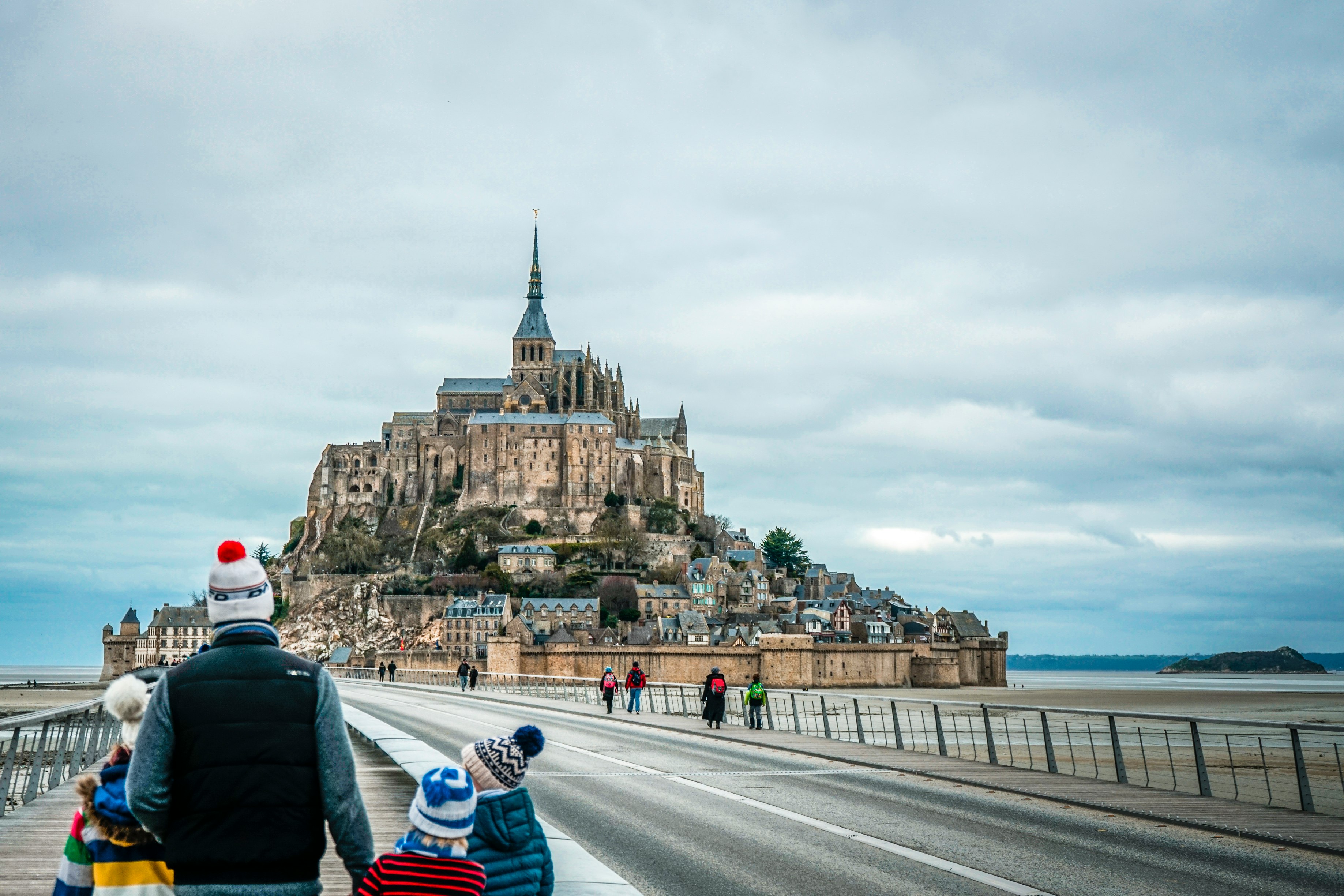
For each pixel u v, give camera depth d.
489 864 12.25
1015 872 18.20
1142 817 23.69
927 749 38.12
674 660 177.88
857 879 17.66
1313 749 60.62
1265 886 17.19
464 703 74.00
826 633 199.88
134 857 10.69
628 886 15.33
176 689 9.20
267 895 9.01
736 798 26.61
